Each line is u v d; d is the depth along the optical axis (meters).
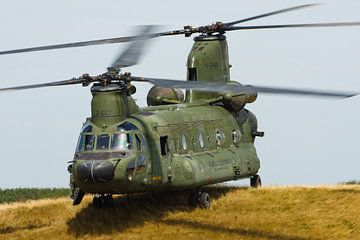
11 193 125.62
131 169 78.94
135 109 84.38
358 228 82.69
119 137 79.75
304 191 97.12
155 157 82.69
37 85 77.12
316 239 78.69
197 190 90.25
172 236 78.31
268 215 87.06
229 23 102.88
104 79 81.00
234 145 99.94
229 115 100.75
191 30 102.44
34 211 92.44
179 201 92.81
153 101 103.56
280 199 93.75
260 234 79.44
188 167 86.62
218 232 79.94
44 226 86.50
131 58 80.69
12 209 94.06
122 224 83.25
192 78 102.69
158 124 84.69
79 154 79.44
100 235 79.88
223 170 93.44
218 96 101.06
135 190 80.69
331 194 95.31
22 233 82.69
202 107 98.00
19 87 75.44
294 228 82.19
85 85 81.12
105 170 76.94
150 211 88.00
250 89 64.69
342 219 85.38
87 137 80.19
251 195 96.38
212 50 102.94
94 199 89.12
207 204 90.69
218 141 96.12
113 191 79.12
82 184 78.12
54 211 92.00
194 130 91.50
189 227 81.94
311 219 85.38
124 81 81.69
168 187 84.94
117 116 80.75
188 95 102.19
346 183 111.62
